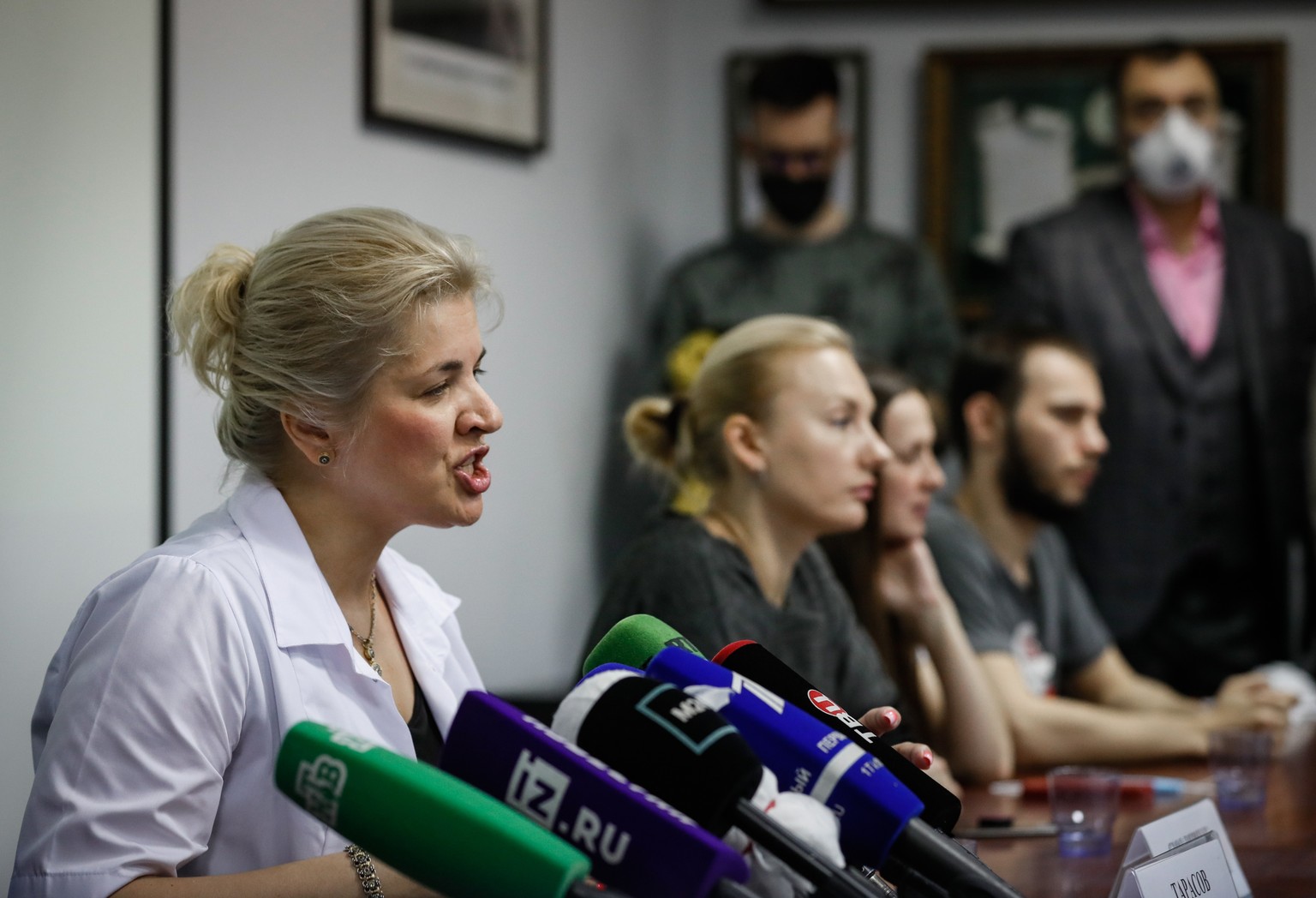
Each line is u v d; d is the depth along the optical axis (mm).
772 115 4461
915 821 928
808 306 4430
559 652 4113
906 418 2473
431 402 1370
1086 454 2996
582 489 4254
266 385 1378
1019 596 3008
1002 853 1915
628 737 889
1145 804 2266
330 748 882
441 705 1564
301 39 3186
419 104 3547
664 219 4934
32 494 2516
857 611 2436
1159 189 4234
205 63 2924
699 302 4465
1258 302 4332
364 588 1505
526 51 3920
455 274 1376
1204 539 4227
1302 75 4789
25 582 2498
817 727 965
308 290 1349
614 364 4496
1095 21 4844
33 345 2529
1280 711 2756
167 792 1260
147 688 1279
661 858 813
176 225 2842
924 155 4879
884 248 4480
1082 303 4309
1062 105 4812
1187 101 4254
